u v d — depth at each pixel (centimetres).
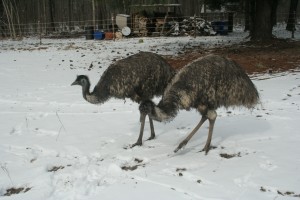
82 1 2817
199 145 453
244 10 1847
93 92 461
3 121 577
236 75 409
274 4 1559
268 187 342
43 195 350
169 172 384
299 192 332
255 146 436
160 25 1923
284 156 404
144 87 455
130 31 1866
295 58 1009
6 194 364
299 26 2105
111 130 521
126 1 1255
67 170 402
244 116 553
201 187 348
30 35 2305
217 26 1939
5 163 425
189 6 2830
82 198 342
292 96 646
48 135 515
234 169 380
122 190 350
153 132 480
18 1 2520
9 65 1073
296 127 495
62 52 1337
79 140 488
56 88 785
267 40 1372
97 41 1750
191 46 1401
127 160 423
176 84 405
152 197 335
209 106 413
